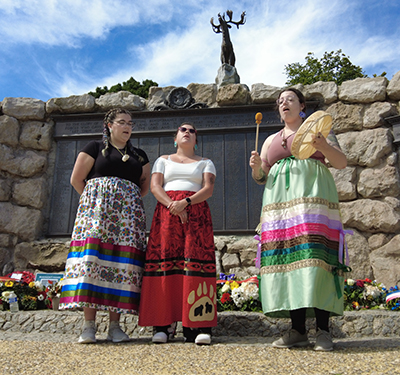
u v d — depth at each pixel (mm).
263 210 3115
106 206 3439
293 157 3133
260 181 3340
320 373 2043
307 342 2881
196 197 3389
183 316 3139
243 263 5906
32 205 6605
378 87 6289
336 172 6066
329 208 2967
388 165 5918
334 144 3061
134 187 3658
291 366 2213
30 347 2943
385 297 4559
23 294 4562
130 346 2955
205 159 3725
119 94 7098
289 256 2873
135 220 3525
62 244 6340
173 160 3684
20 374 2133
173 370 2189
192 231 3344
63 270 6184
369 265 5605
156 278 3309
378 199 5848
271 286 2844
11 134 6914
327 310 2686
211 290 3260
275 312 3086
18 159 6793
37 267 6230
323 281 2742
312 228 2811
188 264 3242
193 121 6688
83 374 2125
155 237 3428
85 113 7078
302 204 2902
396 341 3074
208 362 2365
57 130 7035
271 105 6508
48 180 6852
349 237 5742
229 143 6523
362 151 6043
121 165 3625
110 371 2184
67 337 3516
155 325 3191
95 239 3299
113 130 3750
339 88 6480
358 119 6238
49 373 2145
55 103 7109
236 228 6184
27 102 7109
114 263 3352
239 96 6684
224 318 3824
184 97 6824
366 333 3674
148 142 6730
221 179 6391
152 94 7090
